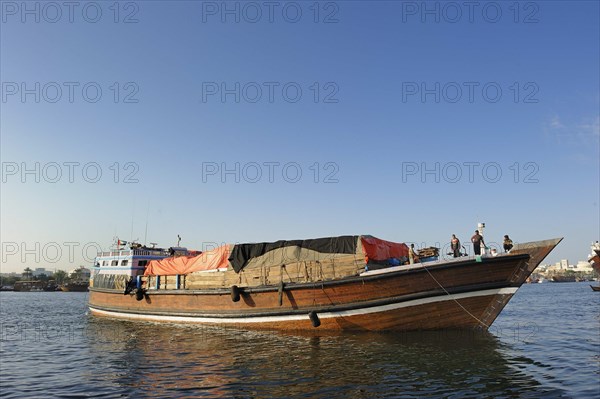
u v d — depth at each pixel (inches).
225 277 928.9
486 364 551.8
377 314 754.8
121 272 1273.4
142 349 741.3
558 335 821.9
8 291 5876.0
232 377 520.4
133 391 478.9
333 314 781.9
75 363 654.5
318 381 488.1
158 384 504.4
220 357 639.1
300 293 810.8
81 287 5196.9
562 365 548.7
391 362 565.9
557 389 443.2
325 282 783.7
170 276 1070.4
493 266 708.7
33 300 2972.4
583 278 7386.8
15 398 464.4
